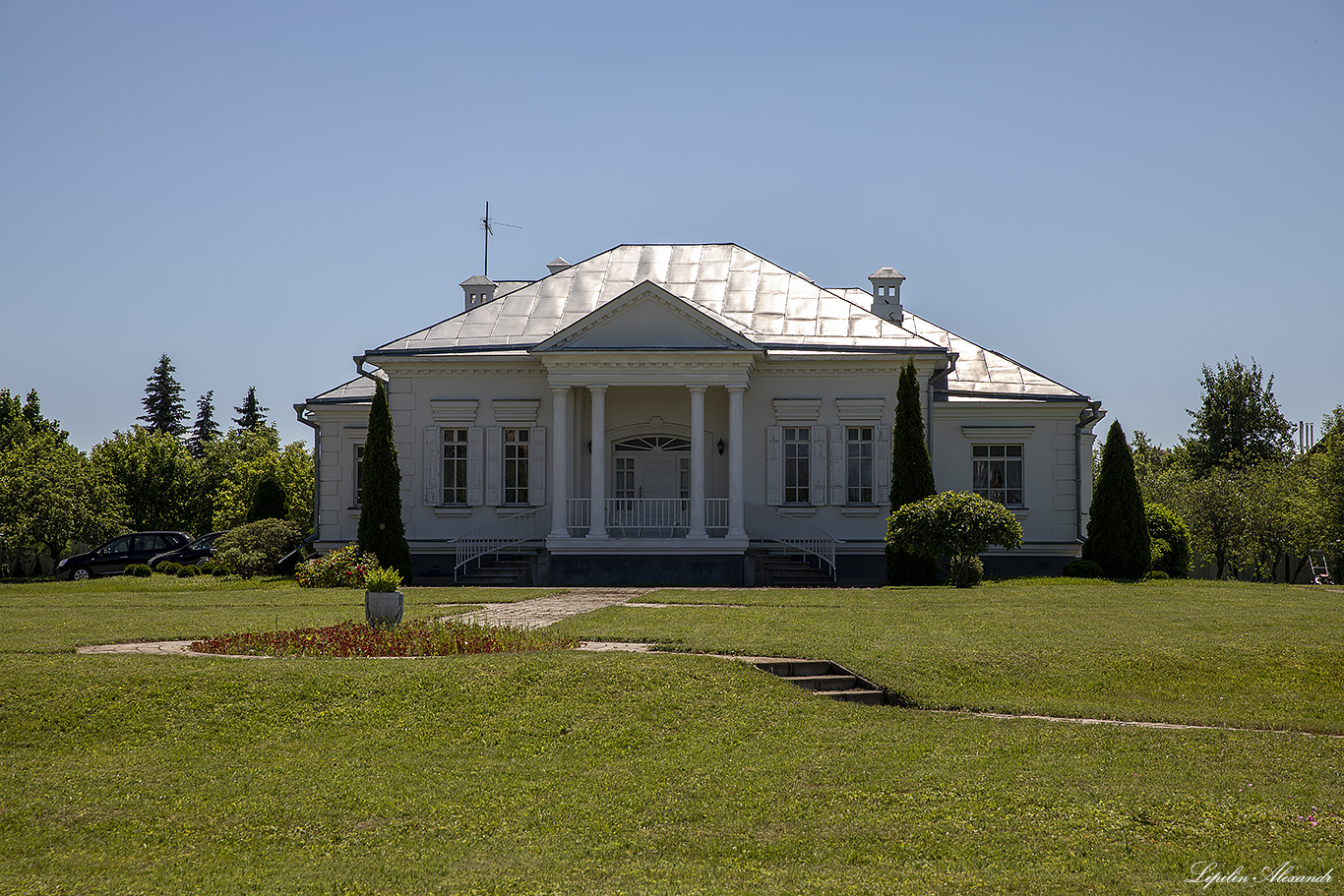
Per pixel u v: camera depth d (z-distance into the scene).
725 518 30.31
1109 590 22.97
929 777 10.08
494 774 10.49
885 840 8.66
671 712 12.27
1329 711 12.85
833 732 11.69
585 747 11.36
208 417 84.38
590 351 28.78
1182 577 31.02
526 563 28.91
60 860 8.57
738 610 19.16
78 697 12.40
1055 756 10.73
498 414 30.88
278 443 72.81
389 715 12.15
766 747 11.23
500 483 30.77
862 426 30.34
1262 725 12.06
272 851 8.71
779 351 30.33
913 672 13.85
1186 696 13.55
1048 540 31.42
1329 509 38.44
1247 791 9.69
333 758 10.98
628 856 8.47
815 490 30.17
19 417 62.47
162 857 8.62
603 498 28.98
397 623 16.81
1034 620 17.61
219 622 17.94
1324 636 15.95
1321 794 9.64
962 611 18.78
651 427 31.16
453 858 8.49
